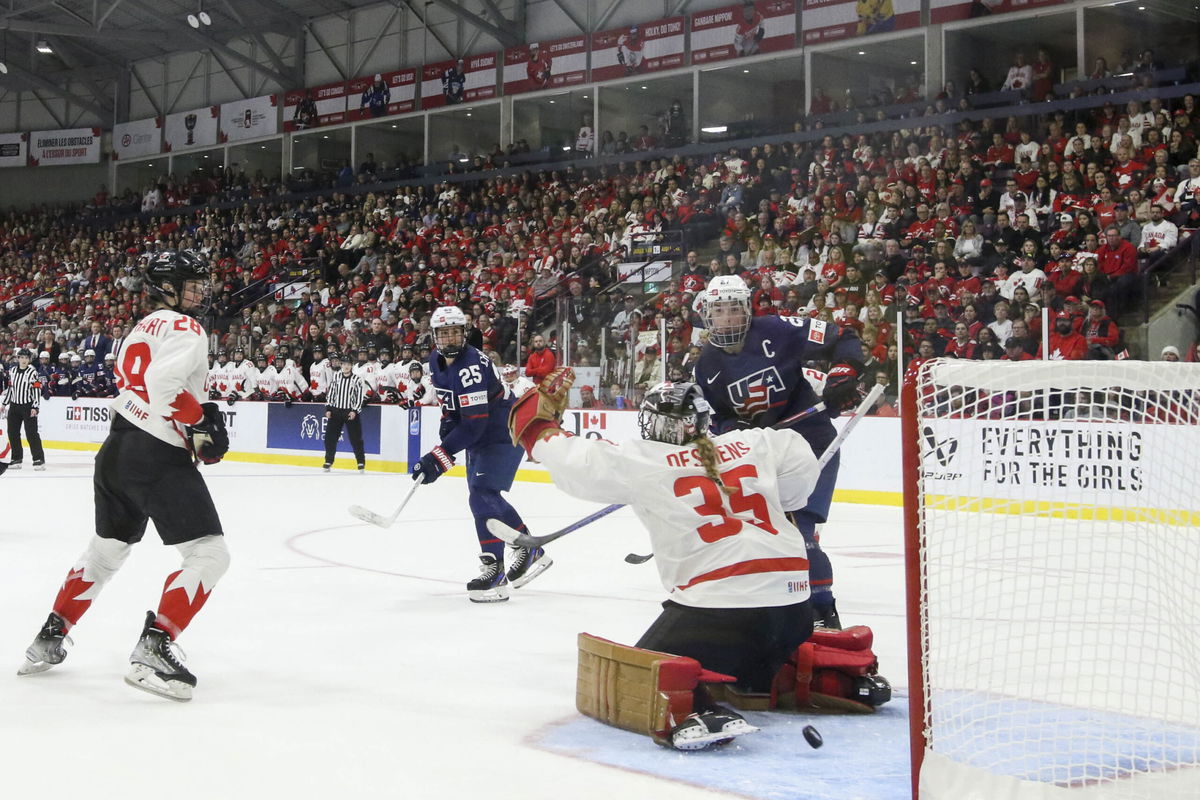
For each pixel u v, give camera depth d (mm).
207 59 27875
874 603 5809
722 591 3342
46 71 30281
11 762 3057
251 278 24016
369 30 25031
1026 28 17828
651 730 3201
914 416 2699
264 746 3223
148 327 3906
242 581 6496
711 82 20828
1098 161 15281
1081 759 2852
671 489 3363
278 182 25984
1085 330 12352
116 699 3785
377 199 23453
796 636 3480
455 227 21922
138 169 29531
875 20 18484
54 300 26984
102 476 3930
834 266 15414
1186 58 17234
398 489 13539
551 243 19594
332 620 5293
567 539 8703
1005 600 5164
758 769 2996
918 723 2676
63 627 4133
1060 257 14016
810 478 3547
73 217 29531
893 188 16188
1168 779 2693
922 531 2699
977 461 4242
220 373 18891
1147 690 3656
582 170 21484
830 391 4805
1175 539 3107
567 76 22078
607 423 14289
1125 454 3166
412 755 3137
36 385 16062
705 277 16781
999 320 12914
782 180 18125
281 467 17391
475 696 3850
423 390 16125
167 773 2961
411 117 24547
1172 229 13680
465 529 9367
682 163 20078
